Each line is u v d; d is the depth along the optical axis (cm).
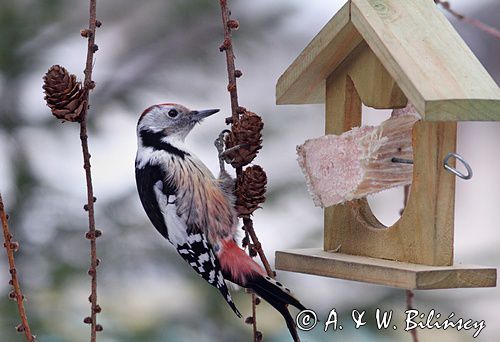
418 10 776
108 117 1301
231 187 827
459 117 694
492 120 699
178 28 1344
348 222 816
